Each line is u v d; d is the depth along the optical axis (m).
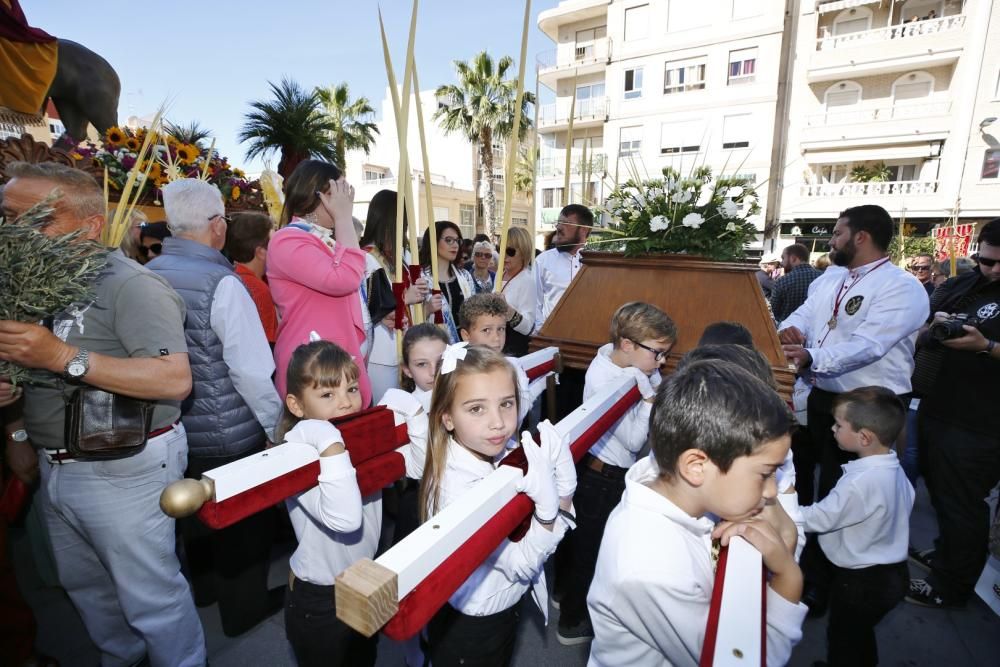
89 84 4.90
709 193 2.35
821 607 2.22
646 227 2.37
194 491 0.86
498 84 19.53
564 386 2.89
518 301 3.61
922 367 2.39
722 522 0.95
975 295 2.30
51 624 2.14
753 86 15.92
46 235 1.34
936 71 15.34
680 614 0.90
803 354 2.32
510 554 1.19
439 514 0.83
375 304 2.61
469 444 1.31
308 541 1.48
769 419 0.88
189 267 1.93
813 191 16.61
